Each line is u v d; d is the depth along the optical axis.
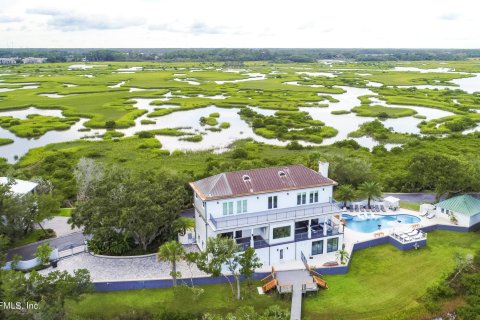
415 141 146.12
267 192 68.56
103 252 72.56
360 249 76.38
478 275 64.56
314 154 110.25
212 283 65.94
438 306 59.53
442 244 77.56
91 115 195.38
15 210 72.31
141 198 70.75
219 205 67.12
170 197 75.06
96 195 75.94
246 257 60.53
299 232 73.19
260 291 63.59
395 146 147.75
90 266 69.50
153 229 70.81
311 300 61.69
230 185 68.38
